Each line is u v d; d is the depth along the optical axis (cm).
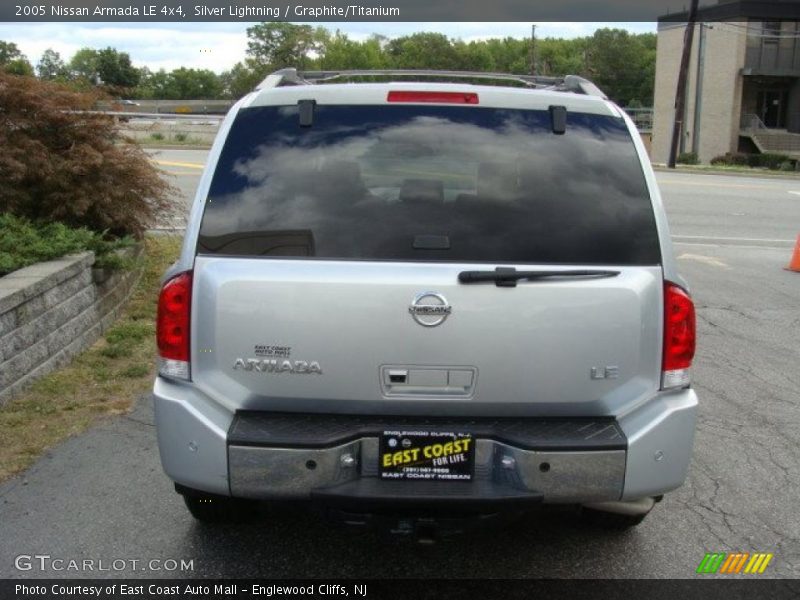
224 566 350
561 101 329
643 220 308
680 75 3528
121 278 726
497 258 299
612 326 294
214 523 380
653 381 302
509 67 11300
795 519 404
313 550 364
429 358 290
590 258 301
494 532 384
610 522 379
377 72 458
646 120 5862
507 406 296
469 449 293
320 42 6756
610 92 11112
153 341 657
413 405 295
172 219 1032
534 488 290
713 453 486
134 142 795
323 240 301
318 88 328
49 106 718
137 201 783
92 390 546
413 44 9181
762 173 3344
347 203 308
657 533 387
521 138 322
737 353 709
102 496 406
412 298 288
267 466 289
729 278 1064
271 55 6656
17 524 378
